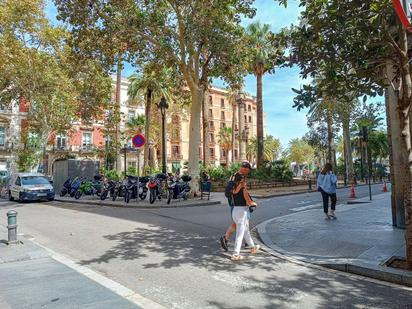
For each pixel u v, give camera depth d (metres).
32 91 28.83
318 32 6.21
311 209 13.19
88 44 16.72
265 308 4.20
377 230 8.27
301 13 6.36
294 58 6.68
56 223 10.93
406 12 3.64
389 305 4.28
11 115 44.69
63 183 24.06
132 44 16.97
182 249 7.22
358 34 6.02
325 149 38.56
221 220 11.18
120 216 12.30
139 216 12.26
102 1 15.71
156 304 4.30
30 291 4.76
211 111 76.31
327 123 33.78
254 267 5.93
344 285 5.03
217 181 27.70
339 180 42.09
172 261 6.30
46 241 8.24
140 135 16.34
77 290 4.79
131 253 6.90
